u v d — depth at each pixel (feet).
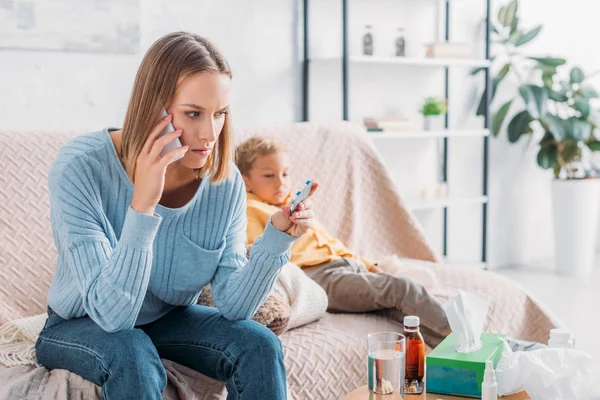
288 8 10.61
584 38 15.62
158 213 5.01
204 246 5.27
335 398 6.26
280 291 6.65
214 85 4.66
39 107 8.44
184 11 9.51
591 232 13.88
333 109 11.26
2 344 5.67
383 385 4.63
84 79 8.72
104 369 4.55
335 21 11.16
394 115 12.14
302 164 8.79
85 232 4.68
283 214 4.96
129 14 8.83
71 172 4.76
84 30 8.53
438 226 13.26
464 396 4.95
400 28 11.53
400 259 9.13
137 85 4.75
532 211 14.89
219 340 4.97
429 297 7.00
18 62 8.26
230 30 10.00
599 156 15.70
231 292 5.13
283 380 4.86
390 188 9.37
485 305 5.42
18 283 6.57
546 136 14.06
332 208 8.92
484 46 13.56
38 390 4.94
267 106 10.49
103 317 4.58
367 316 7.22
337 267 7.59
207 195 5.19
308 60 10.77
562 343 5.44
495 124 13.75
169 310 5.47
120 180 4.90
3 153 6.82
